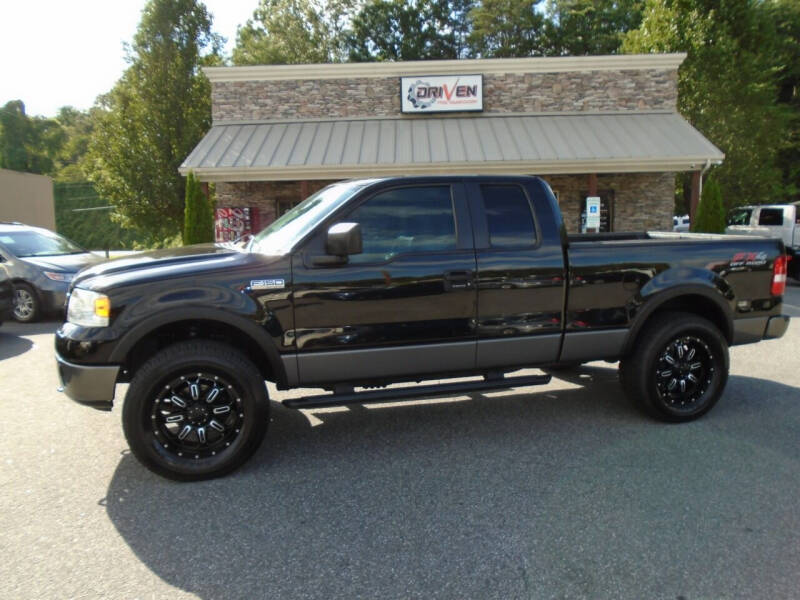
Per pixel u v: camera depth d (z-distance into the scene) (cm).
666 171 1412
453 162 1369
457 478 369
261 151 1440
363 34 3662
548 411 496
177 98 2194
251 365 378
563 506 329
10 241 1027
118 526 316
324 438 445
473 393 554
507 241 419
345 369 398
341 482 367
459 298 407
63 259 1027
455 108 1573
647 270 443
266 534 306
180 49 2214
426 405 520
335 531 308
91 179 2286
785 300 1155
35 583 265
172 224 2306
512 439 434
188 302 367
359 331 394
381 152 1423
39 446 434
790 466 377
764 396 527
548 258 422
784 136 2317
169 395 367
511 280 416
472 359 419
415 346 406
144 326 362
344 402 399
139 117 2184
